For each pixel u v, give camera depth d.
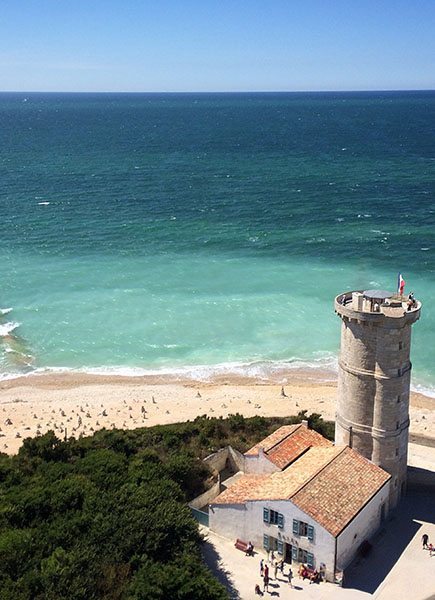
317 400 81.25
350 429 53.62
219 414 77.06
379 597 45.66
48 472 55.94
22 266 128.38
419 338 98.44
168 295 113.75
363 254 136.12
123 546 45.09
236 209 177.75
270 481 52.28
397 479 54.22
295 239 147.00
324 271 125.12
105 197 192.50
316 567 47.53
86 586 41.44
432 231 154.25
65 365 93.06
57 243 143.62
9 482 55.16
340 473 51.12
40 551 44.78
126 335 100.50
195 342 98.31
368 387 52.03
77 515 48.75
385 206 181.00
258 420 68.94
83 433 69.44
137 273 124.44
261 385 87.12
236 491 52.59
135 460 57.88
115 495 50.56
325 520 46.97
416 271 125.56
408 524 53.22
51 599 40.06
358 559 49.28
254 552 50.44
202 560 48.09
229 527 51.53
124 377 89.81
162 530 46.69
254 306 108.94
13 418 77.44
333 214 171.75
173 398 82.69
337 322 103.31
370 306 50.97
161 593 41.16
